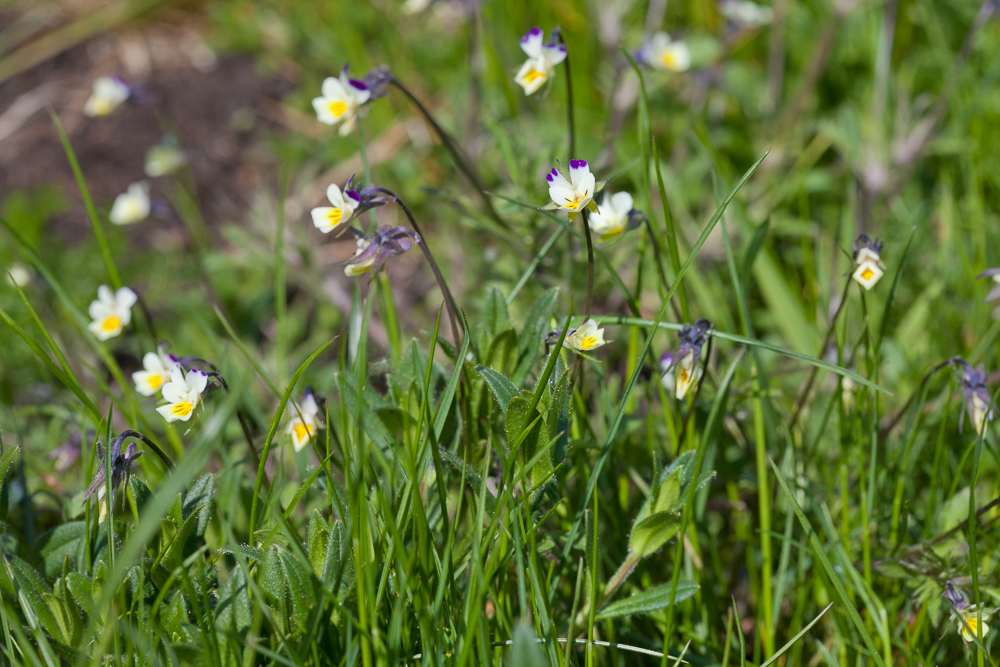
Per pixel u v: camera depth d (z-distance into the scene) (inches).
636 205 50.3
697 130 47.4
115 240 52.4
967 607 42.6
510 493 41.7
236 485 44.1
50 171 54.7
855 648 43.5
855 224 50.3
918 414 44.9
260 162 54.9
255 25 60.2
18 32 62.5
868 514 43.8
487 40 53.1
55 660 41.8
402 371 43.1
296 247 50.7
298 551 41.2
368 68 55.3
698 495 44.3
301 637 41.5
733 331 46.9
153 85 58.3
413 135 53.7
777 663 44.0
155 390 44.3
